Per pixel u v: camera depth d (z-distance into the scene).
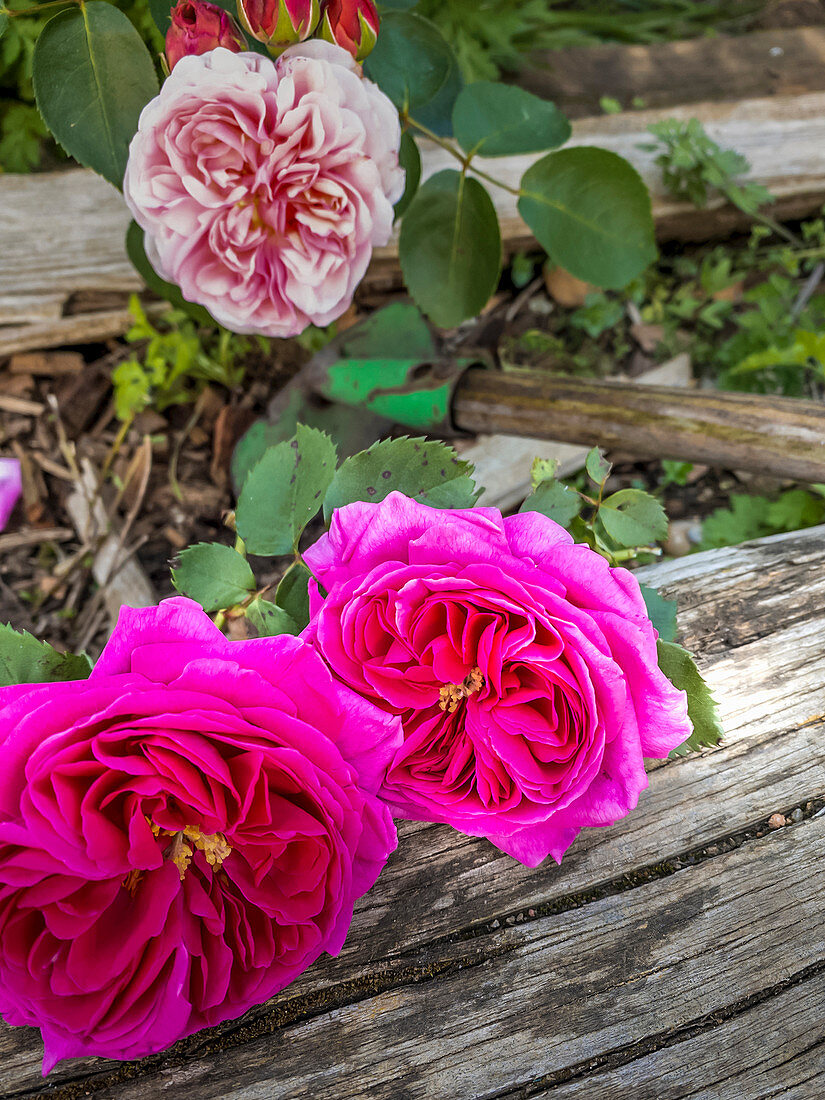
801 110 0.54
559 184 0.37
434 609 0.23
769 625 0.31
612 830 0.28
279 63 0.30
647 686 0.23
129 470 0.48
